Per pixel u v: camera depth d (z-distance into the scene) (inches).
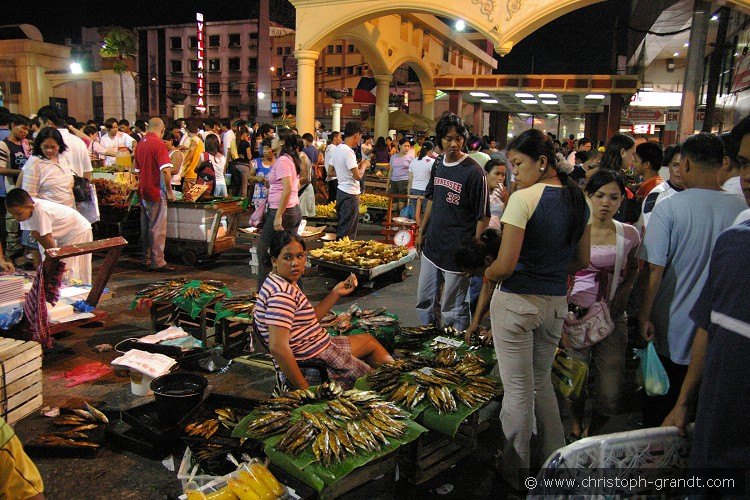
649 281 122.0
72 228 220.7
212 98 2719.0
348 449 104.8
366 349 162.6
